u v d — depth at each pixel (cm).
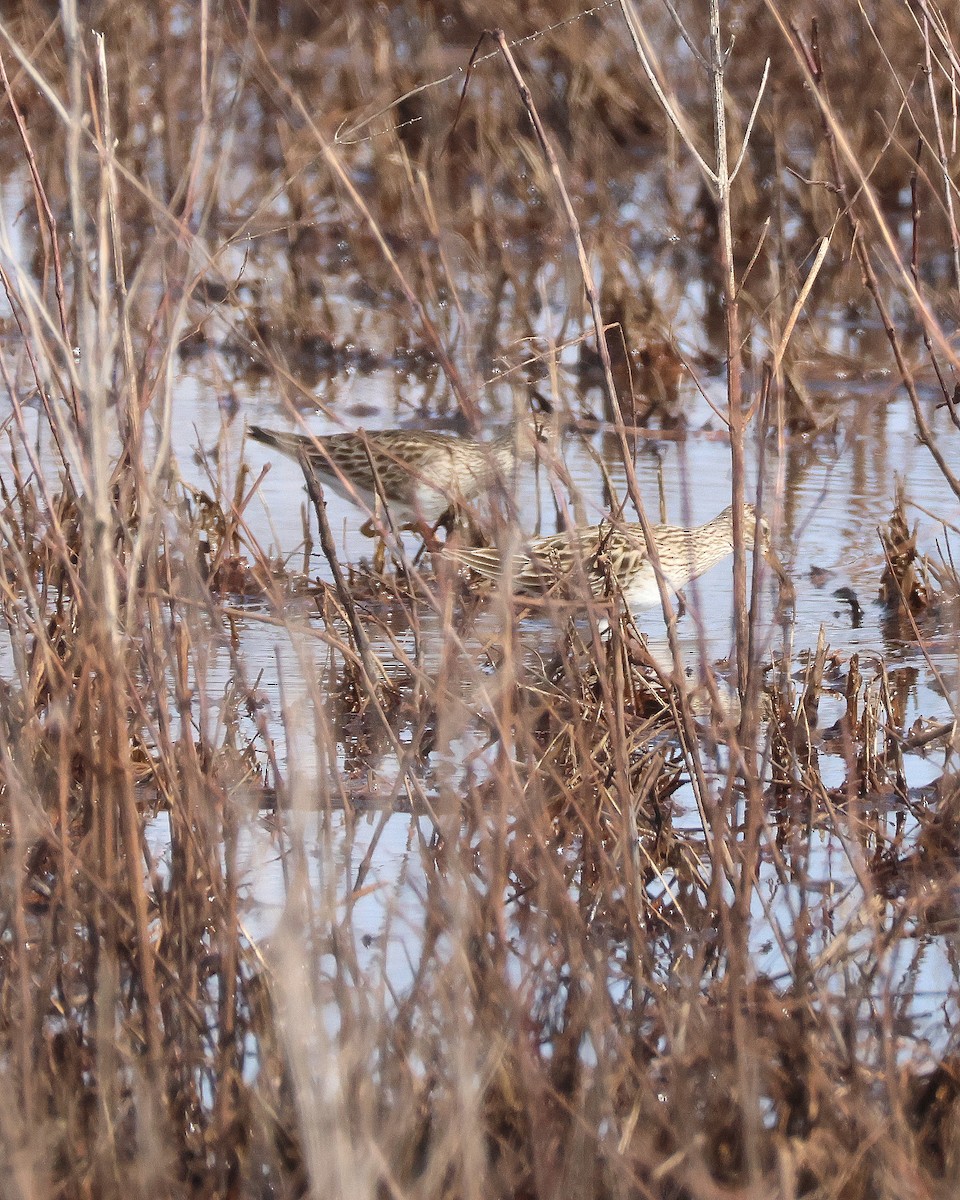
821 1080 787
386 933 830
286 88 957
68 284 2000
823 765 1279
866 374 2409
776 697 1281
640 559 1569
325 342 2473
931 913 1044
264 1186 762
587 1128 723
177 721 1253
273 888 1009
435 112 1001
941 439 2138
